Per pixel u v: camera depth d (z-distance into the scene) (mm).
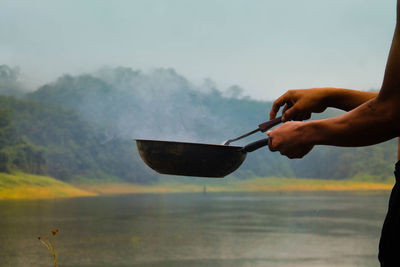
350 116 885
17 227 33094
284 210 52938
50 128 117625
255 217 44281
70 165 108750
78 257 21094
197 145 1350
